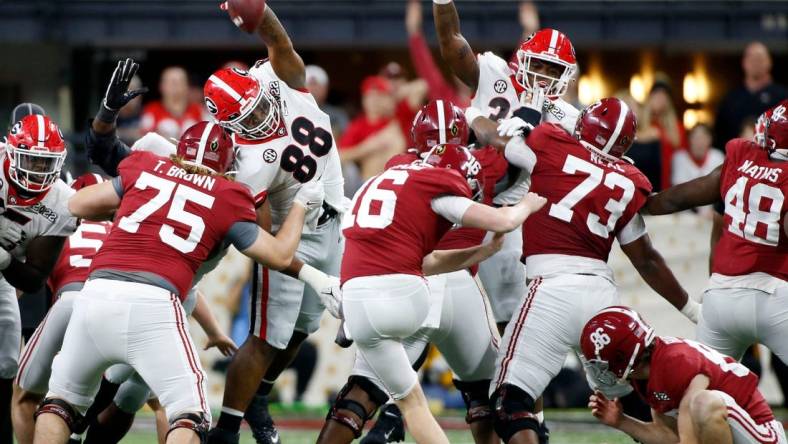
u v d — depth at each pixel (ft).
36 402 72.28
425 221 63.52
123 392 72.74
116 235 63.31
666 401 64.69
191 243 63.10
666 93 112.88
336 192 77.36
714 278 73.10
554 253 68.39
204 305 79.36
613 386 67.77
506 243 77.15
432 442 64.03
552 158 68.54
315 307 77.97
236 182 65.41
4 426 75.41
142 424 99.45
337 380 107.45
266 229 69.62
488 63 79.05
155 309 61.98
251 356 73.82
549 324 67.56
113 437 73.77
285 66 72.13
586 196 67.97
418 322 63.87
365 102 119.55
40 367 70.74
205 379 63.41
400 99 118.01
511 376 67.67
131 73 70.59
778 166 70.38
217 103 68.18
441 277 69.56
